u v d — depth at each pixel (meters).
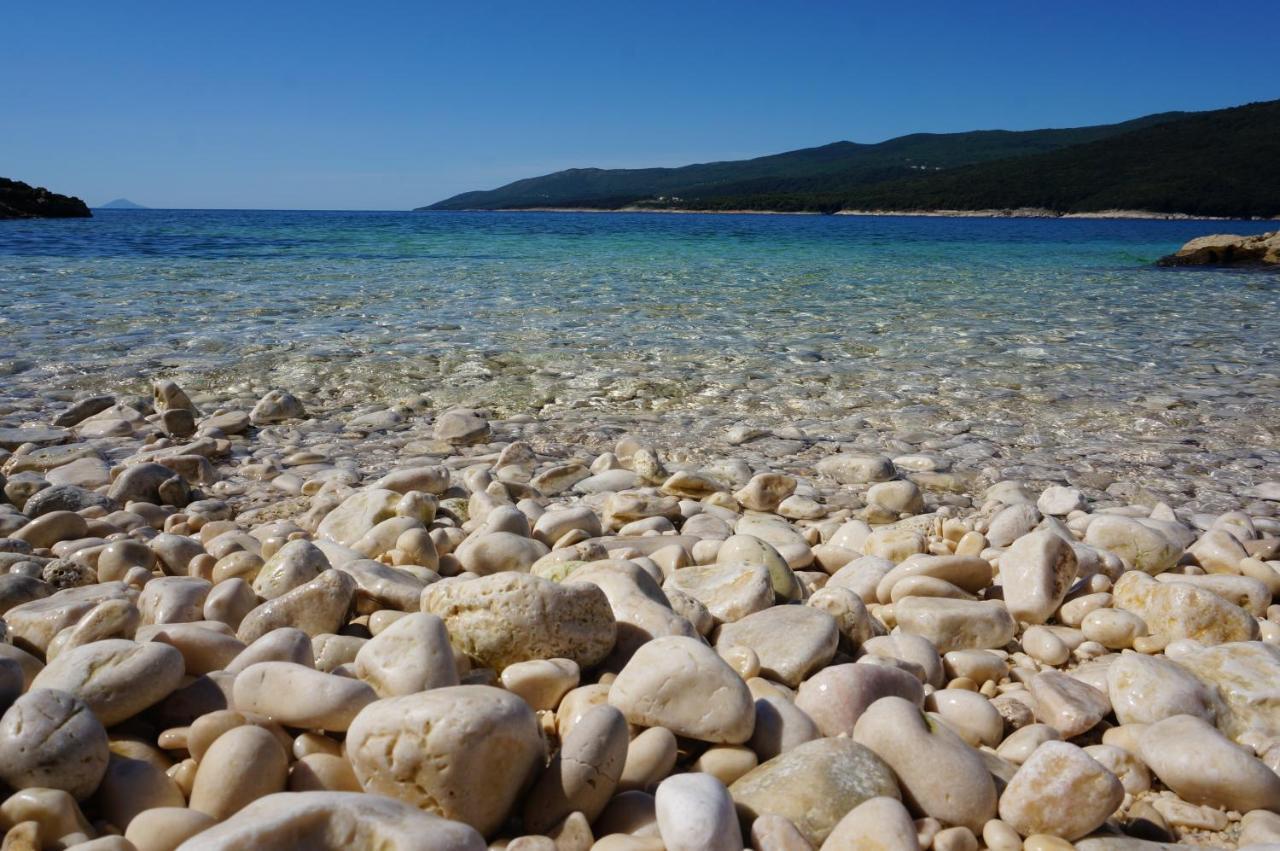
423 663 0.45
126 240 5.81
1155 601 0.64
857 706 0.48
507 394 1.51
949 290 3.28
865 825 0.37
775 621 0.57
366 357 1.77
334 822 0.32
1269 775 0.43
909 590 0.67
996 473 1.13
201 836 0.31
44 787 0.38
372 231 8.10
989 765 0.46
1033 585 0.67
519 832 0.40
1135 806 0.44
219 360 1.71
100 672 0.44
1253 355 1.95
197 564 0.71
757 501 0.97
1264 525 0.94
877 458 1.11
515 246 5.77
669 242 6.62
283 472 1.08
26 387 1.48
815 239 7.58
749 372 1.70
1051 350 1.98
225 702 0.46
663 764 0.42
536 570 0.65
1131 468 1.16
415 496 0.86
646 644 0.48
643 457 1.06
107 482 0.99
